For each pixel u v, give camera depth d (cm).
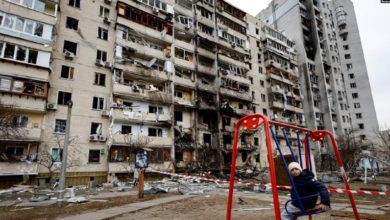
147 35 2508
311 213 357
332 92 4491
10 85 1673
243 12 3700
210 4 3250
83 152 1947
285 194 1154
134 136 2145
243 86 3375
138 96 2284
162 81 2548
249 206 812
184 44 2817
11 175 1592
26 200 1031
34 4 1861
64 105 1955
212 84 3073
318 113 4194
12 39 1725
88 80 2114
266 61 3794
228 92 3042
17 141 1652
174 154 2364
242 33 3556
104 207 829
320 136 530
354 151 3178
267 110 3584
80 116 2005
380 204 866
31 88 1759
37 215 717
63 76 2012
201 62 3092
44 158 1734
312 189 360
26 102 1706
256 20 3941
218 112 2900
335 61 4781
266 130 367
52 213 745
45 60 1830
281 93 3738
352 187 1463
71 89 2011
